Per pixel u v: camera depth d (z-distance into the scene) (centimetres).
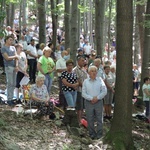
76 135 768
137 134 908
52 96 1138
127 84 715
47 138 707
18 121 775
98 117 783
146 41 1314
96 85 775
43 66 931
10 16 2242
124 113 718
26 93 932
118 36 713
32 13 3066
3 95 995
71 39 1170
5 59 920
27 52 1266
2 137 622
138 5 1432
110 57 2067
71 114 811
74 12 1158
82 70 877
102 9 1380
